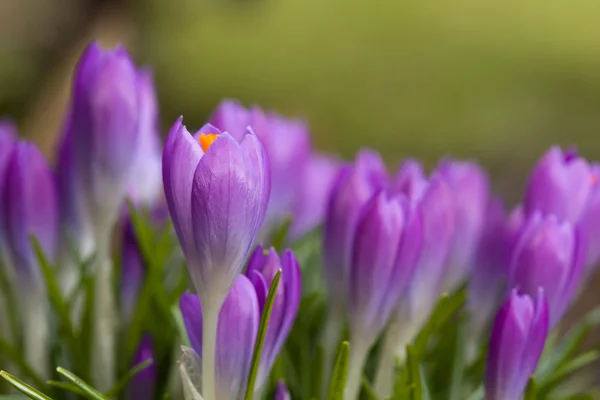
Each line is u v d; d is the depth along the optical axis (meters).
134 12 1.12
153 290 0.52
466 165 0.55
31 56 1.06
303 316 0.52
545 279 0.48
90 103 0.50
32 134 0.90
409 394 0.49
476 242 0.56
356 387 0.49
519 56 1.94
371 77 1.84
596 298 0.92
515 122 1.61
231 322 0.45
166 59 1.61
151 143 0.56
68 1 1.03
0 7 1.06
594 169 0.53
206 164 0.43
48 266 0.51
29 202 0.52
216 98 1.67
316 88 1.80
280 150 0.56
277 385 0.48
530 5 2.26
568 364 0.53
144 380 0.51
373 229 0.48
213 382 0.45
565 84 1.76
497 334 0.47
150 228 0.55
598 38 2.04
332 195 0.50
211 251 0.44
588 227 0.52
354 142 1.60
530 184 0.51
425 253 0.50
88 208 0.51
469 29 2.08
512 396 0.47
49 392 0.53
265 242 0.57
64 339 0.53
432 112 1.70
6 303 0.54
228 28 1.94
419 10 2.21
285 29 2.08
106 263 0.52
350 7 2.16
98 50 0.50
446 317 0.51
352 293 0.49
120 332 0.54
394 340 0.51
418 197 0.51
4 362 0.54
